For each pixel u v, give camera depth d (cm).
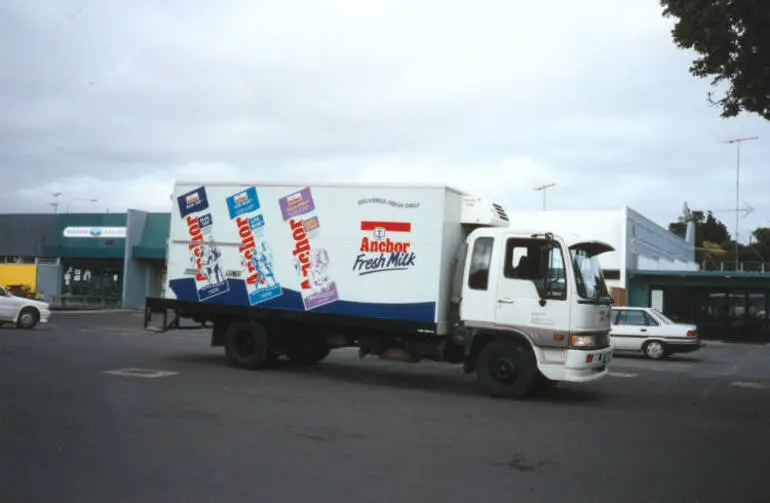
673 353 2042
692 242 5647
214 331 1361
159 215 4034
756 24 829
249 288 1277
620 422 888
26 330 2088
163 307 1358
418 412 909
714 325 3231
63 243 4069
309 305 1210
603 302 1080
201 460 620
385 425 810
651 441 770
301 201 1233
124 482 548
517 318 1046
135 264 3988
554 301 1025
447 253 1118
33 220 4156
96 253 4000
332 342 1272
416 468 618
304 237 1225
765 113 923
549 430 817
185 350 1647
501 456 675
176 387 1042
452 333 1105
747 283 3159
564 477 603
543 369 1031
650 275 3297
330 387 1116
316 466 612
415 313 1114
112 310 3694
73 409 836
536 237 1055
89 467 588
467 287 1089
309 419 829
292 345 1331
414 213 1127
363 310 1158
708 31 854
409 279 1122
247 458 632
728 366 1834
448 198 1121
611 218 3244
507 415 912
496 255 1074
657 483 590
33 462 598
